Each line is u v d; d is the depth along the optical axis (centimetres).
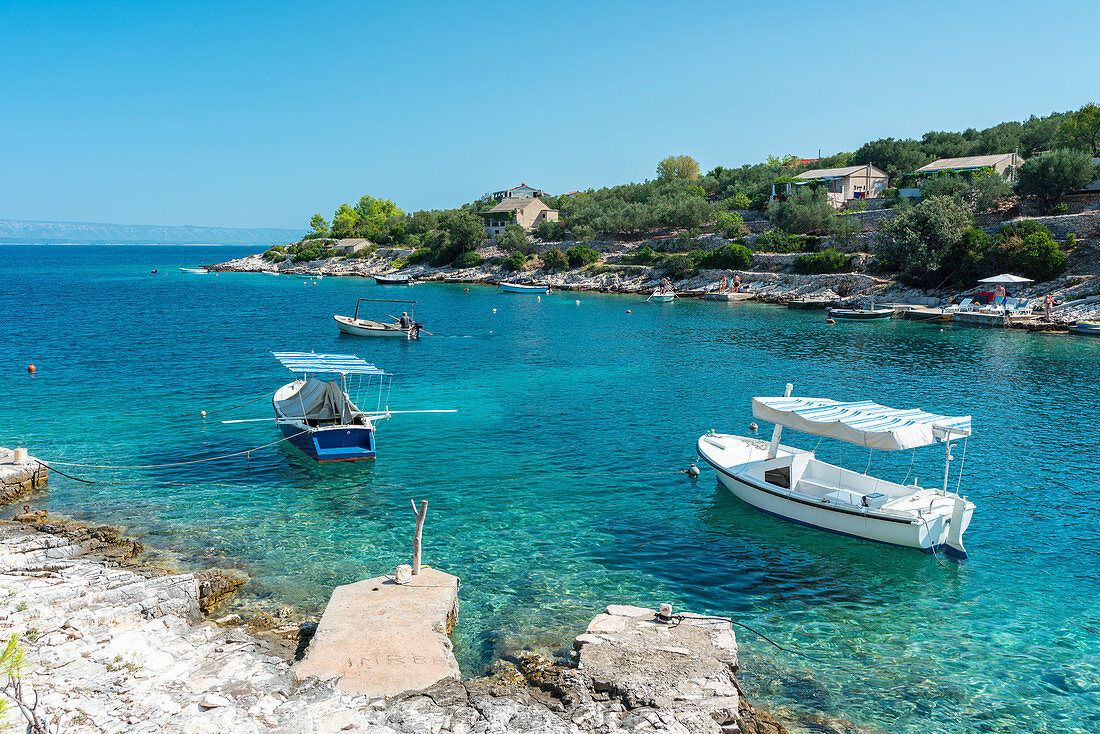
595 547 2136
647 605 1792
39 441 3072
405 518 2336
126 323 7181
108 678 1255
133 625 1521
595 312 8531
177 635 1511
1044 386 4212
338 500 2486
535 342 6222
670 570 1994
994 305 7069
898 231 8394
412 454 3006
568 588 1878
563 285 11656
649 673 1395
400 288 12125
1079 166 8338
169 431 3269
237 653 1445
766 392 4172
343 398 3033
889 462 2895
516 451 3056
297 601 1778
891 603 1816
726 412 3719
